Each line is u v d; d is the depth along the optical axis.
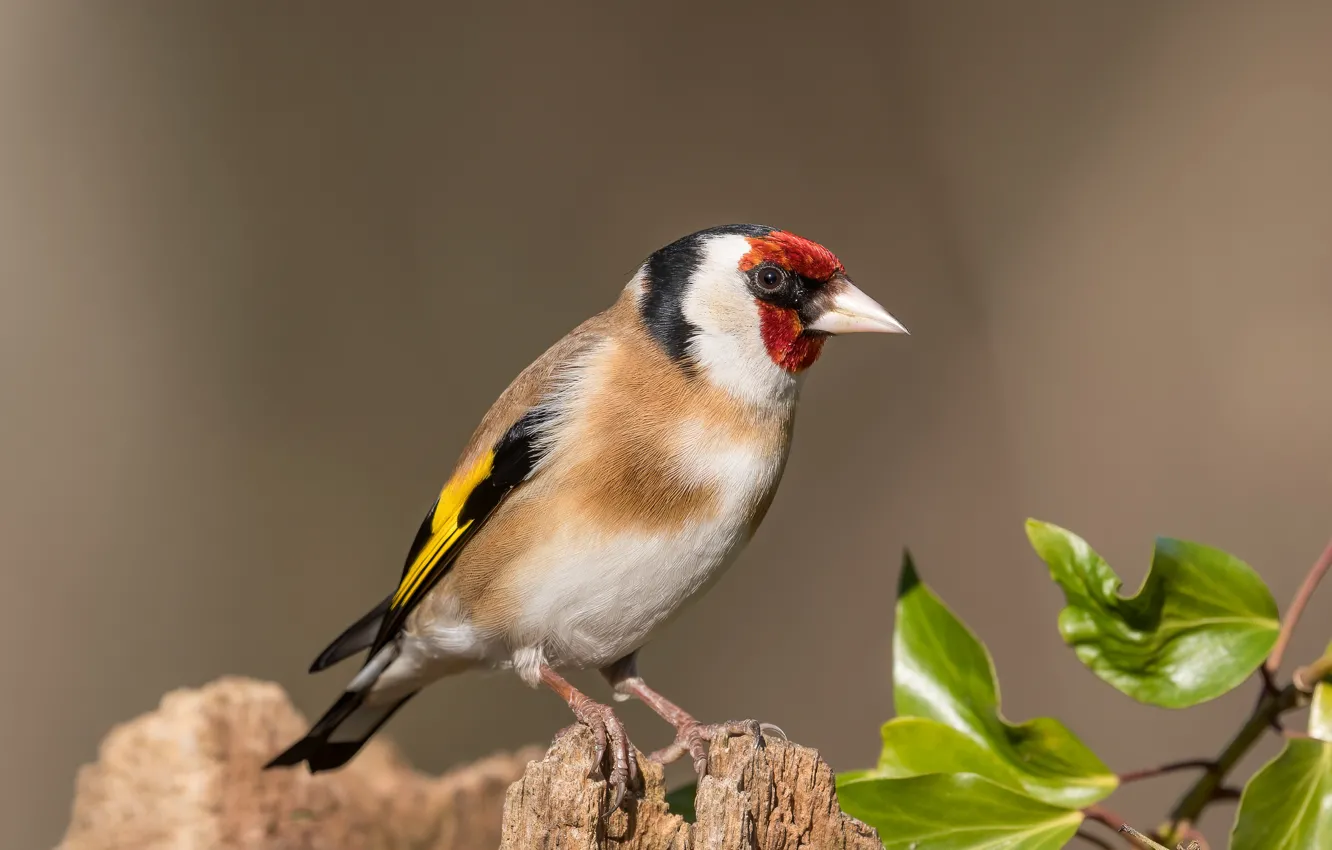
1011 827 4.43
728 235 5.78
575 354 5.79
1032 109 12.54
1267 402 11.33
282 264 13.32
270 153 13.49
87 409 12.97
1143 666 4.54
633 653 5.87
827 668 11.80
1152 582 4.51
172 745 6.40
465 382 13.12
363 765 6.96
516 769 7.04
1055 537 4.64
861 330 5.62
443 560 5.76
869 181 12.90
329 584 12.69
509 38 13.57
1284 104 11.79
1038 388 11.94
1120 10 12.40
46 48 13.36
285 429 13.05
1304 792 4.21
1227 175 11.84
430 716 11.67
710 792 3.90
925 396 12.22
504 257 13.34
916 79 12.83
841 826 3.98
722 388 5.55
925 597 5.04
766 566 12.05
